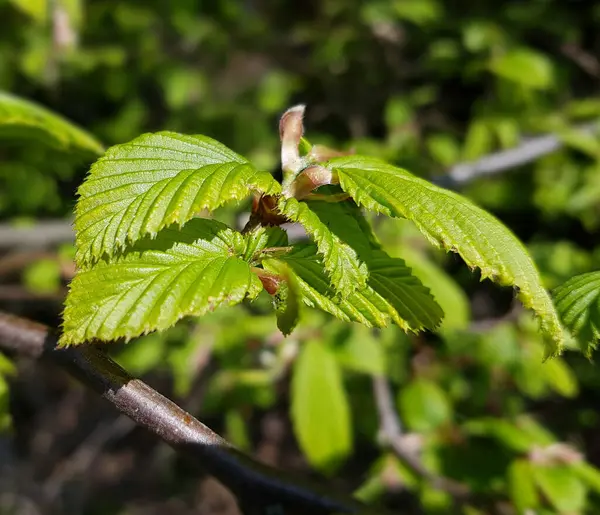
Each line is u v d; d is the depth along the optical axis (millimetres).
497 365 482
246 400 525
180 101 667
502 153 550
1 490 870
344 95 766
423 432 421
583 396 709
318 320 415
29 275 473
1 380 268
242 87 762
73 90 725
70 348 226
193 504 888
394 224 448
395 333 495
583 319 216
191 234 208
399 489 445
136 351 546
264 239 213
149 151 209
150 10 713
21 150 623
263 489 228
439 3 740
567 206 665
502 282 203
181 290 199
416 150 637
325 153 223
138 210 201
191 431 224
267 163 630
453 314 409
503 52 668
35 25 650
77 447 917
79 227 201
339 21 766
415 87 779
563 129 573
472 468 381
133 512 878
